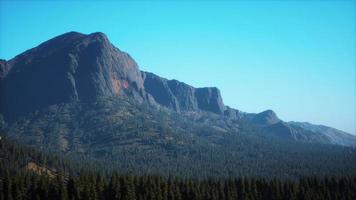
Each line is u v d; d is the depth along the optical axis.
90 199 175.88
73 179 184.88
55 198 177.75
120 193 181.12
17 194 175.38
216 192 191.62
